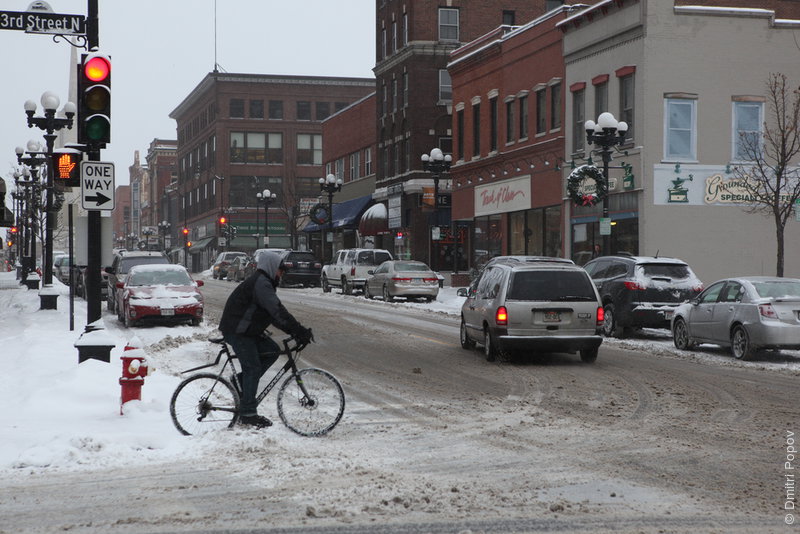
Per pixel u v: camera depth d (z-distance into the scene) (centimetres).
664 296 4828
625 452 2064
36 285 9500
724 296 4144
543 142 8619
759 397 2905
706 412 2622
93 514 1559
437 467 1906
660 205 6981
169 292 5359
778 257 6003
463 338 4372
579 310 3741
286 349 2275
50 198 6169
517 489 1712
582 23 7906
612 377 3381
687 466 1919
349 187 15525
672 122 7019
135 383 2434
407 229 12519
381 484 1745
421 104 12381
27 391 2784
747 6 8425
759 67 7075
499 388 3116
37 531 1466
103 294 7531
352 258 9088
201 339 4709
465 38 12488
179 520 1512
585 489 1714
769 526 1466
